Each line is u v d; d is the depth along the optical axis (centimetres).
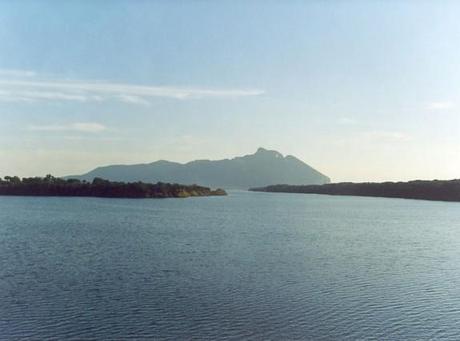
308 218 15488
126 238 9150
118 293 4616
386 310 4253
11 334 3541
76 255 6894
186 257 6831
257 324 3809
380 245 8762
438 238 10062
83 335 3531
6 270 5694
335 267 6250
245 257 6938
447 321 3981
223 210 19375
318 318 3991
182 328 3688
